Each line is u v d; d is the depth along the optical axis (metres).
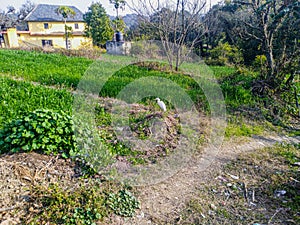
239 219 2.02
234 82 5.96
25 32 24.61
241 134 3.77
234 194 2.34
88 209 1.95
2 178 2.14
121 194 2.22
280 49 5.58
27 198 1.99
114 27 20.16
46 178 2.26
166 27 7.29
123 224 1.92
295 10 4.73
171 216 2.04
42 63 8.24
